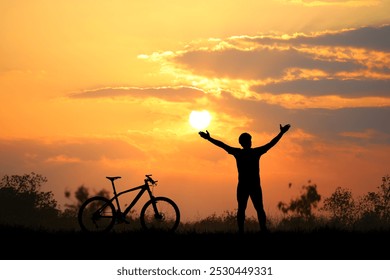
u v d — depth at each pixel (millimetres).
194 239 26688
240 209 27141
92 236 27672
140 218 30703
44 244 25391
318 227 29500
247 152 27250
